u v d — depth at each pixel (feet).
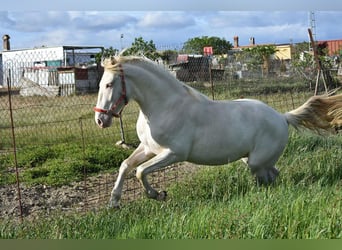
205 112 19.08
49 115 50.06
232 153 19.61
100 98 18.16
